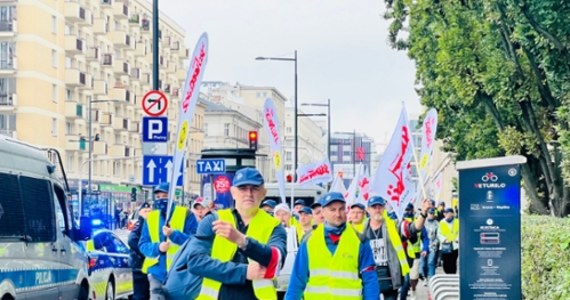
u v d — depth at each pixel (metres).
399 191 16.42
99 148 72.69
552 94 18.61
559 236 9.19
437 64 21.86
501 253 9.91
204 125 109.38
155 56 19.55
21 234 10.59
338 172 26.81
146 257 12.45
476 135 24.20
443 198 62.41
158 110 18.20
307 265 8.20
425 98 29.34
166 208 12.55
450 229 23.41
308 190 33.94
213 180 32.31
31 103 61.47
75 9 67.62
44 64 63.03
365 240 8.19
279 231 6.11
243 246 5.71
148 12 90.88
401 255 12.73
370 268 8.11
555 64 15.23
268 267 5.81
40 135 62.34
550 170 19.77
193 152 100.25
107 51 78.12
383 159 16.50
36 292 11.04
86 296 13.71
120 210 70.31
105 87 75.25
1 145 10.20
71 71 67.88
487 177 9.94
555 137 19.66
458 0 20.23
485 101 20.22
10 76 61.47
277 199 34.16
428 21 23.14
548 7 13.81
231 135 109.50
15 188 10.52
